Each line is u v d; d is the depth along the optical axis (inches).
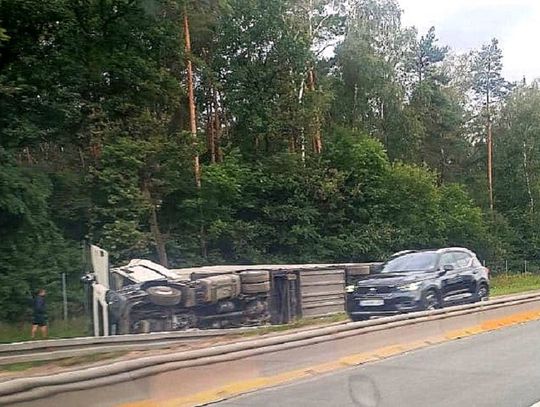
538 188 2736.2
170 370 359.9
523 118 2824.8
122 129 1350.9
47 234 1107.3
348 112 2135.8
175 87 1403.8
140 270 882.1
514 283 1679.4
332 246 1720.0
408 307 731.4
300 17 1891.0
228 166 1589.6
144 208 1310.3
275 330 804.0
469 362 509.4
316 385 424.2
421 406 363.6
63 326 978.7
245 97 1753.2
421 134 2274.9
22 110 1223.5
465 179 2795.3
